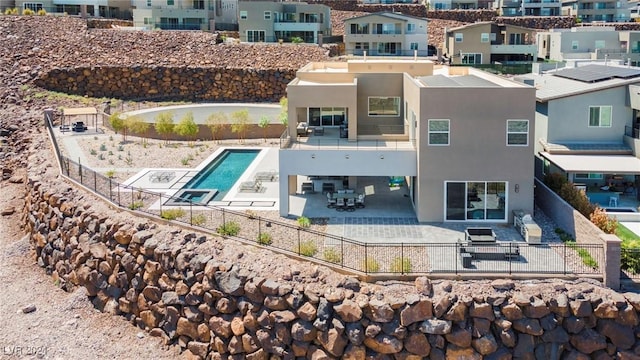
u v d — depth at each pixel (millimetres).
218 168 40062
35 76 65438
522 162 28703
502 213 29219
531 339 20750
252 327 22047
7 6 88000
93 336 24812
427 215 29266
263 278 22266
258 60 73750
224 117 50219
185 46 76000
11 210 37938
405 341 20812
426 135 28766
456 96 28375
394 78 36406
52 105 60156
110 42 74812
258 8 86312
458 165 28844
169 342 24078
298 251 24172
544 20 106438
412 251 24875
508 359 20688
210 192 33562
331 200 31438
